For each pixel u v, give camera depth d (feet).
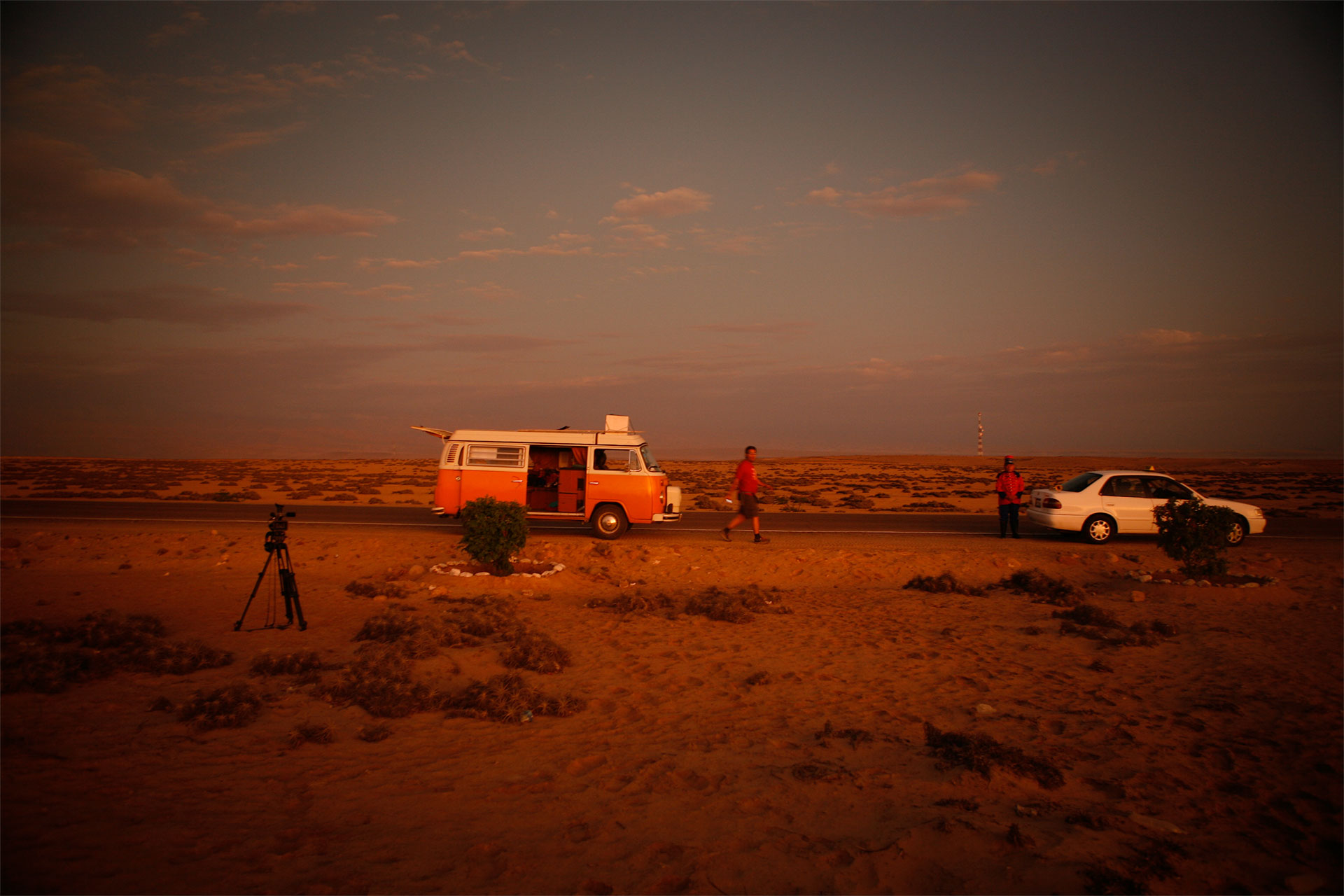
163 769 16.58
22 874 11.55
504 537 47.88
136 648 26.68
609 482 65.46
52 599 37.70
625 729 21.44
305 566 52.75
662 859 13.73
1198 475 263.90
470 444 66.90
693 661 29.35
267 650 29.04
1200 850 14.30
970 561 55.98
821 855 13.97
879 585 50.60
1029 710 23.45
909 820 15.56
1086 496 64.95
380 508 100.78
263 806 15.10
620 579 50.75
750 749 19.89
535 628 34.32
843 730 21.38
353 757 18.31
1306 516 101.60
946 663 29.30
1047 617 38.60
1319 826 15.40
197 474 217.77
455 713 22.22
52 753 16.96
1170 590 45.03
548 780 17.43
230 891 11.66
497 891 12.28
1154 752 19.71
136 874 11.94
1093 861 13.74
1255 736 20.84
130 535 61.36
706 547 61.62
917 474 282.97
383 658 25.90
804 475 264.52
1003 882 13.01
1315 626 35.96
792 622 37.24
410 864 13.05
